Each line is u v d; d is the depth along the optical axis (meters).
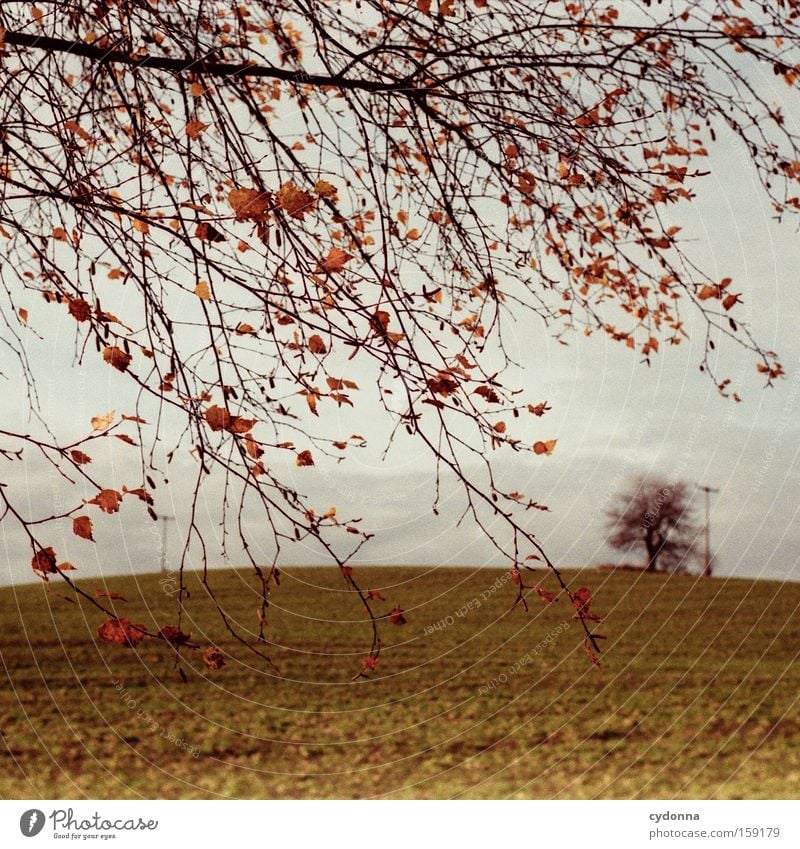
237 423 3.26
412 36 4.31
